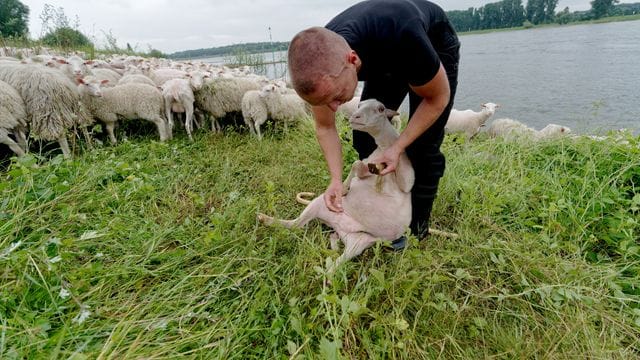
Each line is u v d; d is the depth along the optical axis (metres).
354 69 1.38
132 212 2.72
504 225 2.58
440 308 1.75
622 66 12.08
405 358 1.60
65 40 9.69
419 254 2.03
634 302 1.98
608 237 2.39
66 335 1.59
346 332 1.71
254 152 4.18
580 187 2.84
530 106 7.84
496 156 3.56
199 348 1.62
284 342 1.73
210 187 3.37
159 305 1.85
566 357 1.64
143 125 5.31
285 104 4.98
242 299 1.95
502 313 1.86
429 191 2.32
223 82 5.02
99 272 2.03
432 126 2.11
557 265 2.09
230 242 2.38
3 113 3.45
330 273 1.87
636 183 2.91
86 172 3.12
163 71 6.61
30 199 2.56
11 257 1.82
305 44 1.29
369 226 2.28
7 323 1.61
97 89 4.25
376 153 2.28
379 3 1.61
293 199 3.13
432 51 1.54
